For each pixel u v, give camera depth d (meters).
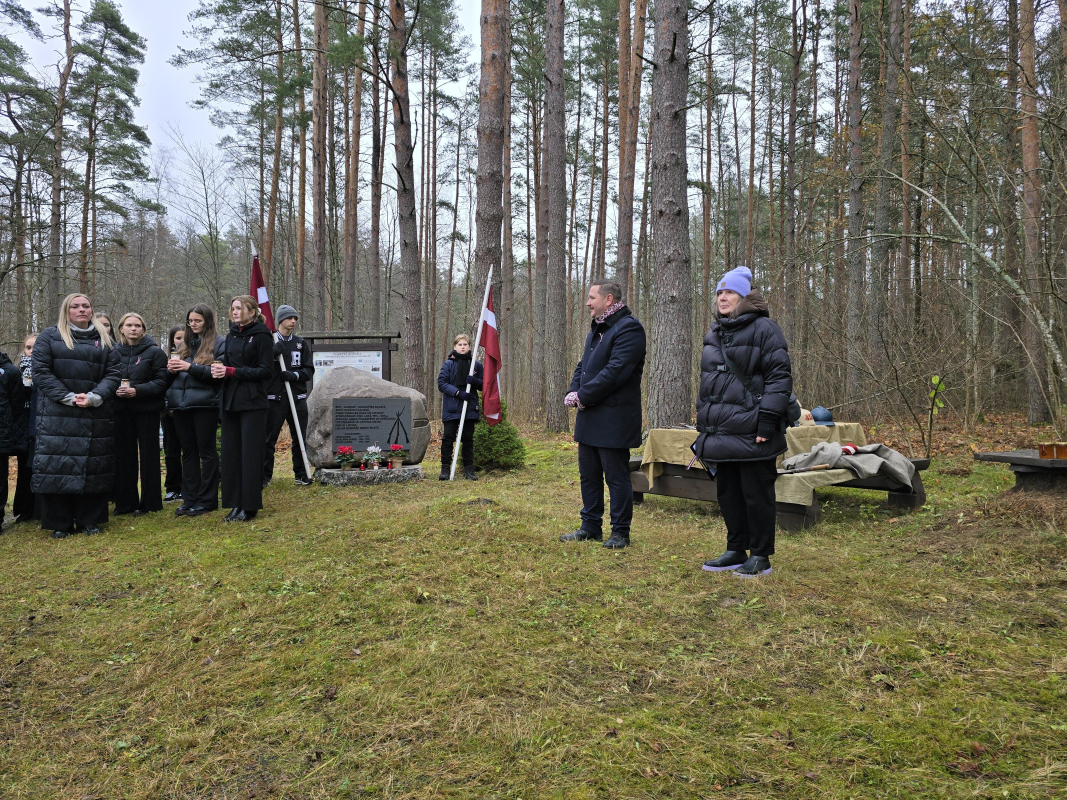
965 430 9.65
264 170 23.25
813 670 2.78
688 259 8.21
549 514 5.62
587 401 4.54
